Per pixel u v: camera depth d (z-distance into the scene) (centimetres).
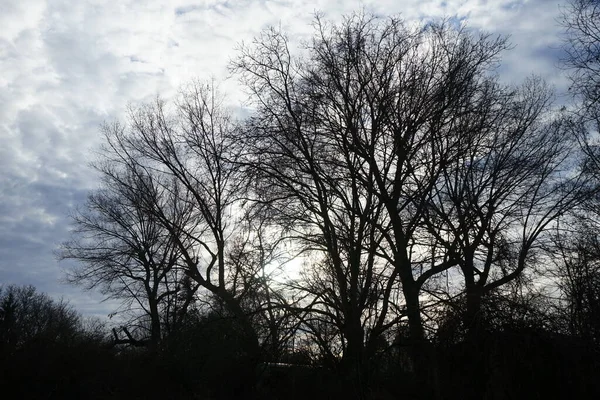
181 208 3712
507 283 2014
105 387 2467
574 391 1517
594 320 1686
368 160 1919
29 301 6175
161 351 2364
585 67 1744
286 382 1864
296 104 2022
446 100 1988
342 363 1758
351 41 2017
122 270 3797
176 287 3162
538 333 1549
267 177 2000
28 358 2455
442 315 1644
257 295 2016
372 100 1947
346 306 1770
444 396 1588
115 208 3809
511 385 1506
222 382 2034
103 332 3241
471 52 2080
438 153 2039
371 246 1836
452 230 1991
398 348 1727
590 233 2283
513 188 2577
